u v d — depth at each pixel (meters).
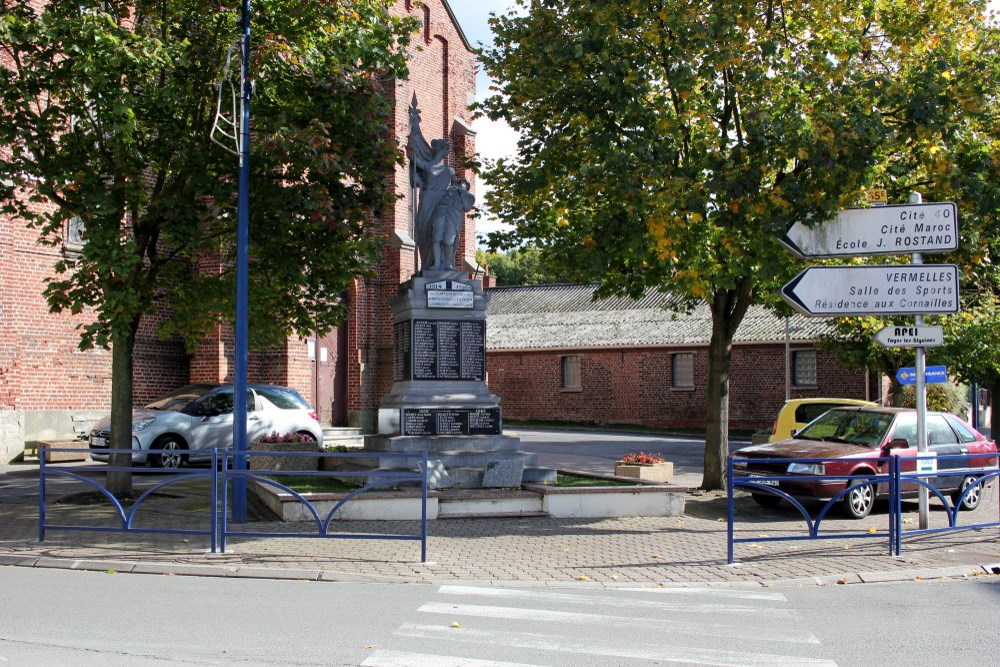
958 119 13.13
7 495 14.48
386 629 6.86
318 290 14.99
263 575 9.07
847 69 13.59
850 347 26.12
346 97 13.86
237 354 11.86
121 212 13.26
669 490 13.41
